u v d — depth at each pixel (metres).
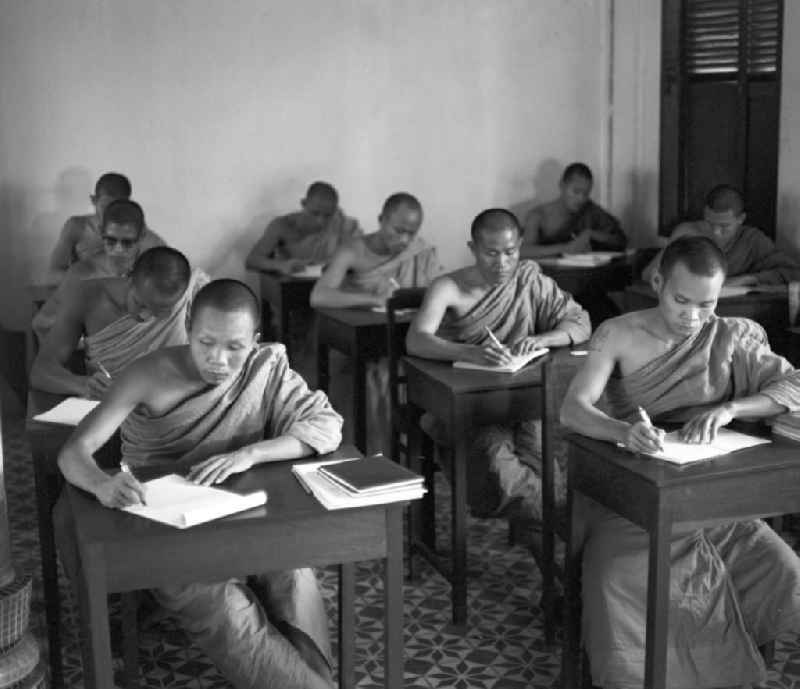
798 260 5.09
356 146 6.62
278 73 6.42
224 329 2.48
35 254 6.19
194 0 6.22
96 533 2.19
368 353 4.53
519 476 3.43
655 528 2.41
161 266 3.20
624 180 6.99
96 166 6.21
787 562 2.75
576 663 2.87
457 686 2.97
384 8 6.54
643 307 5.09
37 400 3.19
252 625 2.52
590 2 6.89
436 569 3.47
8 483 4.69
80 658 3.13
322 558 2.34
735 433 2.70
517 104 6.87
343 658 2.82
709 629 2.71
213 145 6.38
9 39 5.99
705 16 6.23
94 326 3.54
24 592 2.41
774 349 4.87
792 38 4.96
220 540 2.26
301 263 6.10
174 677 3.01
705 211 5.28
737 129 6.11
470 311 3.93
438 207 6.83
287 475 2.51
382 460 2.53
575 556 2.80
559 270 5.93
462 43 6.71
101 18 6.10
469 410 3.34
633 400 2.90
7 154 6.08
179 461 2.62
